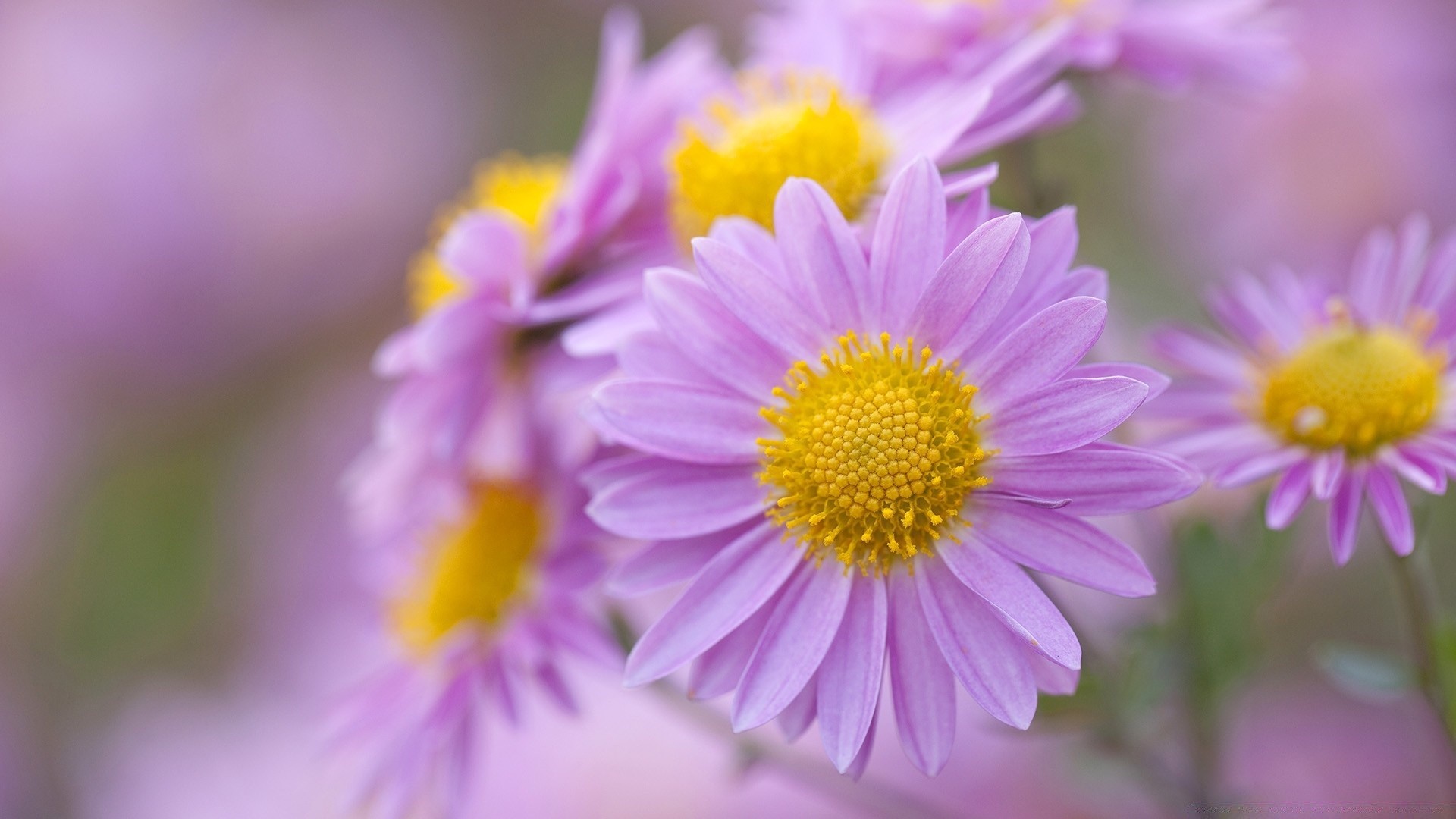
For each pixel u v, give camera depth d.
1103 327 0.30
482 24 0.67
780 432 0.32
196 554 0.62
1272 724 0.42
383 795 0.36
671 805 0.42
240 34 0.64
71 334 0.62
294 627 0.58
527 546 0.36
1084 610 0.40
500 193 0.37
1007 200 0.38
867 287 0.32
